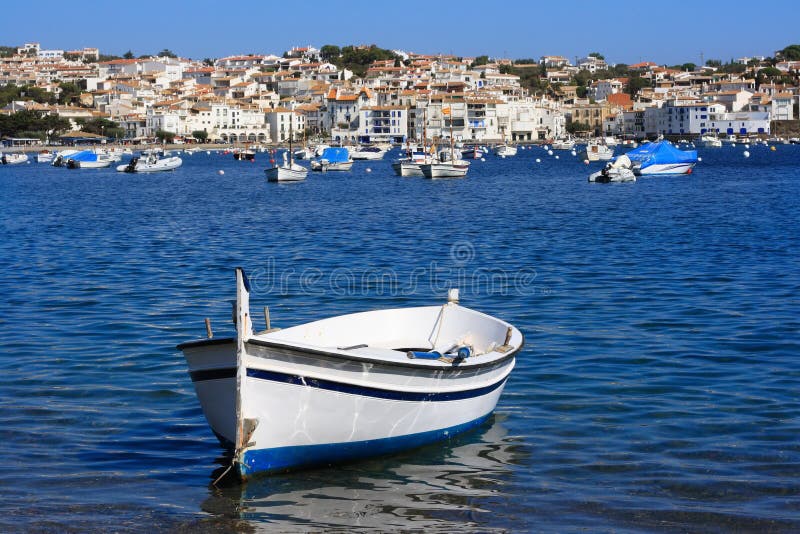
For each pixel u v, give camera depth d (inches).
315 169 6141.7
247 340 633.0
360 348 774.5
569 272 1572.3
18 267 1712.6
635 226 2368.4
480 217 2704.2
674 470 682.2
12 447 735.7
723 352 1004.6
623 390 872.3
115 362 983.0
